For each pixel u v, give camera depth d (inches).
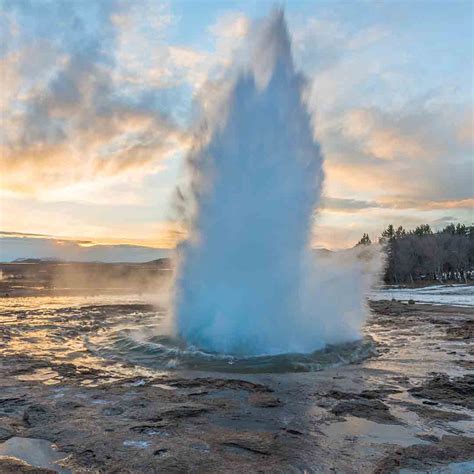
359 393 300.0
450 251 3002.0
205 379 330.6
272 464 187.5
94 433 217.6
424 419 248.4
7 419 237.6
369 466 187.5
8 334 559.8
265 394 295.0
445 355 442.3
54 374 344.5
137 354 418.3
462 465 189.8
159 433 219.6
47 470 178.7
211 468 182.1
